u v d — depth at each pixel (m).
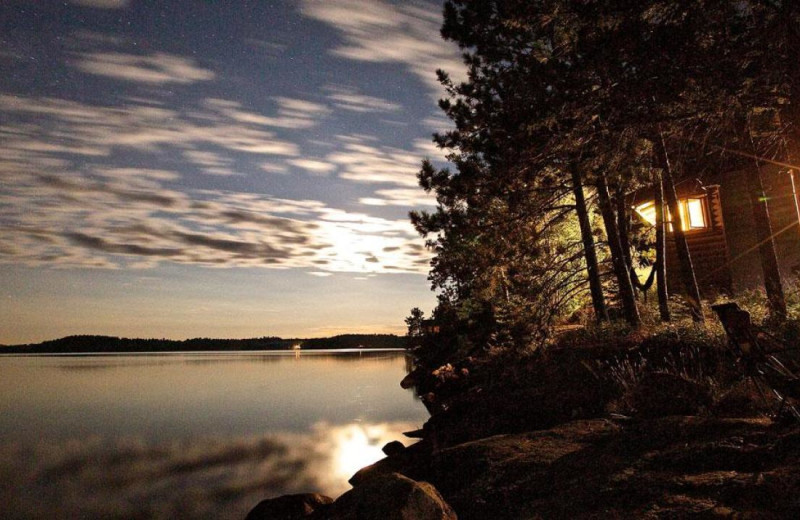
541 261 19.72
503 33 17.25
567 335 18.23
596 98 9.89
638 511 4.21
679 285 22.03
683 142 12.84
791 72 9.13
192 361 167.75
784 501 3.88
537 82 10.68
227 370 96.44
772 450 4.81
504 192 18.30
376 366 81.44
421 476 6.67
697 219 21.17
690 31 8.72
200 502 15.69
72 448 25.86
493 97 17.52
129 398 49.44
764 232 13.55
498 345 23.47
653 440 5.78
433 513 4.64
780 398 6.15
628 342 14.06
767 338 7.57
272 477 17.95
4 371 111.00
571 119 10.59
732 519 3.78
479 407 12.57
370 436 23.19
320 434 24.95
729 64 9.18
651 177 15.85
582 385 11.36
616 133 10.65
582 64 9.52
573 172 17.81
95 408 42.44
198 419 33.69
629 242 20.30
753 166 13.66
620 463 5.29
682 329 13.30
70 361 191.50
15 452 25.03
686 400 7.09
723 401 6.98
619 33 8.92
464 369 23.31
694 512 3.99
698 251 21.59
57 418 37.09
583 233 18.77
